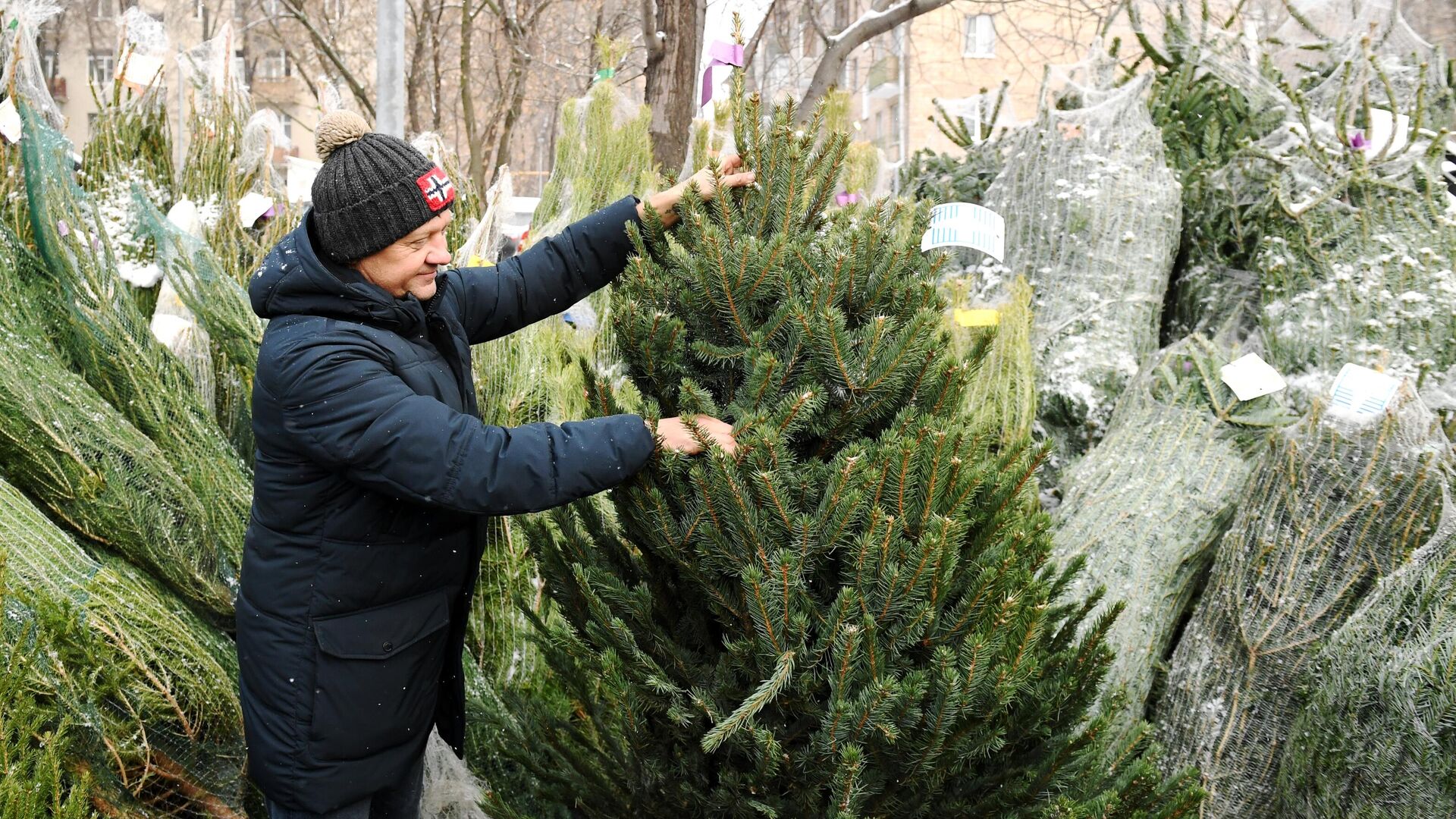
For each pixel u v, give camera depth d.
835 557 1.75
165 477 2.50
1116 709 2.02
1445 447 2.37
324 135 1.76
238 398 3.18
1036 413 3.37
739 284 1.75
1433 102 3.95
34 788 1.64
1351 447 2.44
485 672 2.85
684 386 1.72
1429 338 3.10
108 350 2.64
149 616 2.23
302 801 1.83
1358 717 2.10
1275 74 4.30
